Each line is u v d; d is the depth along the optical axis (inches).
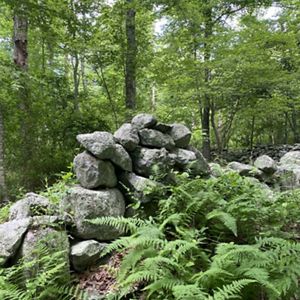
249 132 584.7
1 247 134.9
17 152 330.6
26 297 114.2
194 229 143.1
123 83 482.0
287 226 161.3
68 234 148.0
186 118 449.7
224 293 94.7
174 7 366.3
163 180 177.3
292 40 378.6
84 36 384.2
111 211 156.3
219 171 214.4
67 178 180.7
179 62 367.2
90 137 165.8
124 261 124.7
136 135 185.0
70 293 122.5
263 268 110.7
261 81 354.0
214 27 401.7
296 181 254.1
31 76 306.5
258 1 409.1
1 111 312.0
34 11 315.9
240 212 151.0
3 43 521.3
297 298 114.3
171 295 110.3
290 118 595.5
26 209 157.2
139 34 442.3
